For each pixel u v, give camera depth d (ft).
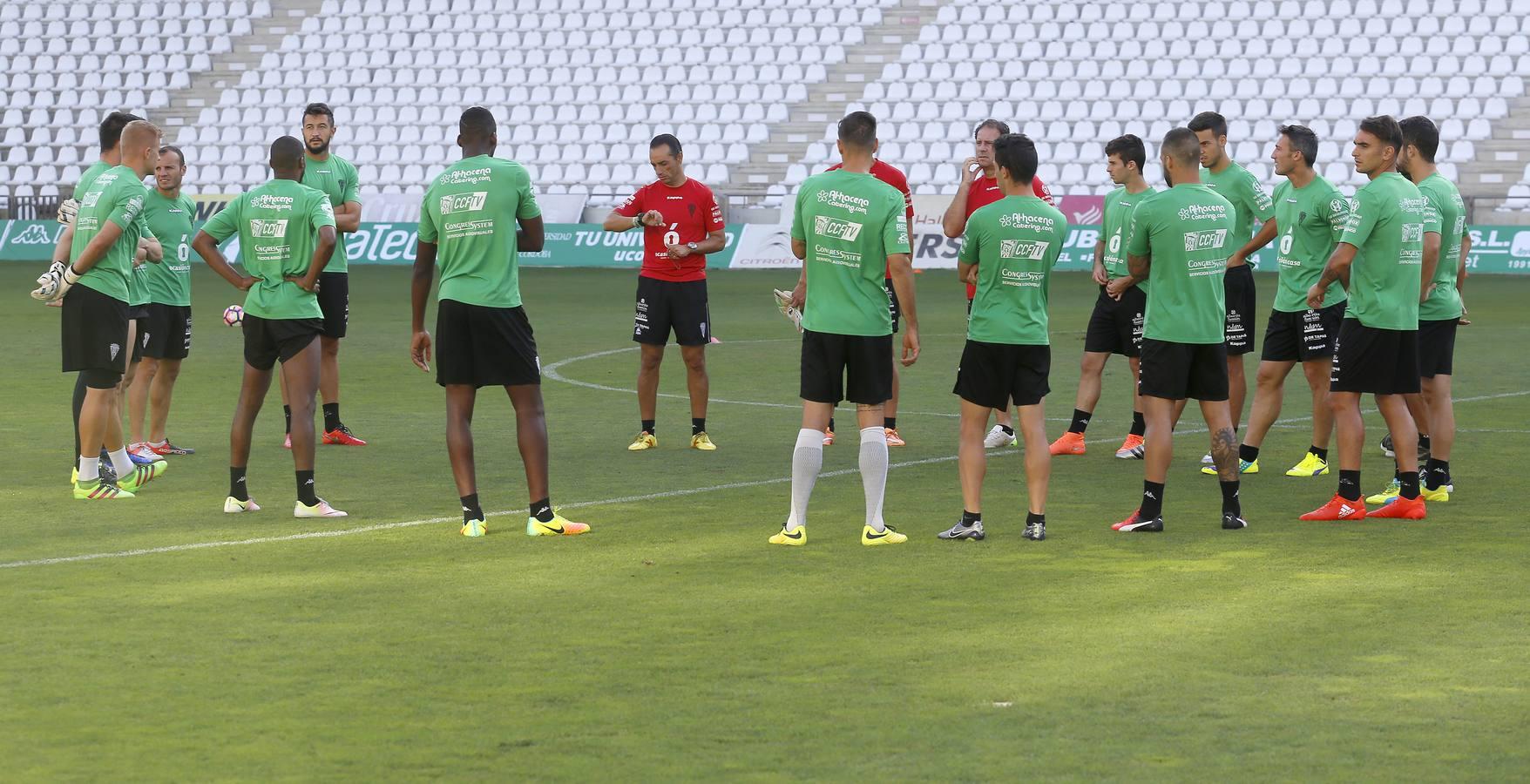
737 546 79.46
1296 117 357.82
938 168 365.81
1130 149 109.70
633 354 183.62
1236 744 48.62
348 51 429.79
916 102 383.45
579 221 363.35
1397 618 64.23
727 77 402.93
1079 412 112.37
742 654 58.85
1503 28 365.40
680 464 106.52
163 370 109.50
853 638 61.16
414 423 126.41
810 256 80.43
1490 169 339.98
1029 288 80.12
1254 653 58.85
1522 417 128.57
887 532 80.02
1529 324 214.28
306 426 86.84
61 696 53.57
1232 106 363.76
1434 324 92.38
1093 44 387.14
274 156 88.07
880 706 52.54
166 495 94.38
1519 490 96.43
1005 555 77.56
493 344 81.15
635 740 49.21
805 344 80.33
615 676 56.03
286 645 60.13
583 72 412.57
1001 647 59.82
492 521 86.28
